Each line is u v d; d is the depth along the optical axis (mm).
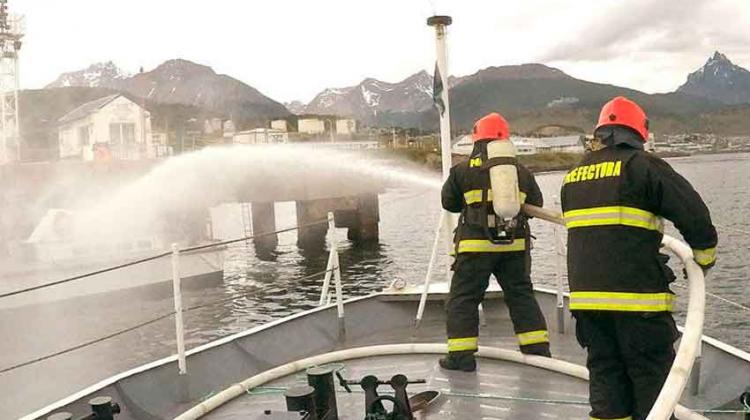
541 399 3441
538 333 3957
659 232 2441
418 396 3402
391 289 5574
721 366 3625
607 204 2445
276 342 4590
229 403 3623
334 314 5164
